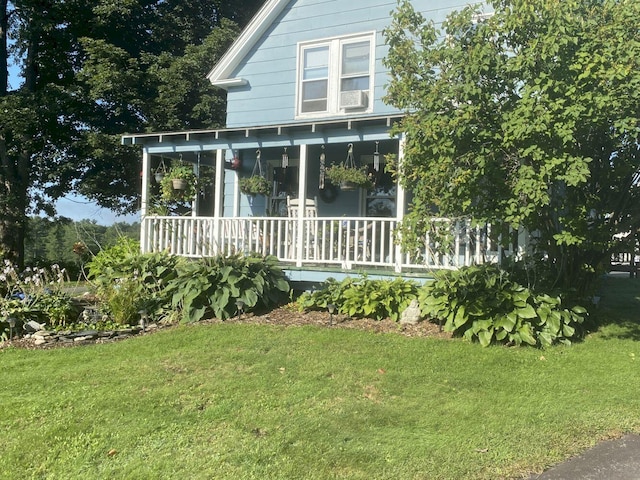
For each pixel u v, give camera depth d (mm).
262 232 10961
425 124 6777
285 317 8602
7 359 7066
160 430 4656
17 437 4625
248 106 13836
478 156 6500
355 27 12688
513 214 6621
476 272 7715
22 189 21234
